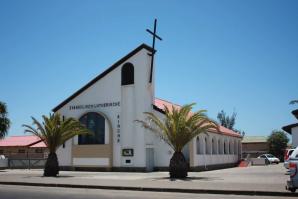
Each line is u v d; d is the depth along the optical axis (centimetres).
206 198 1609
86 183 2294
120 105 3800
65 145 4028
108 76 3894
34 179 2655
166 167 3712
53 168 3081
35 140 5784
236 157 5388
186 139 2748
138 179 2606
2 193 1844
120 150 3744
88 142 3897
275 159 5709
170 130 2764
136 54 3769
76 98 4034
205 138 4097
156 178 2703
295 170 1557
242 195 1731
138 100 3719
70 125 3194
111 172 3628
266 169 4012
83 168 3884
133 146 3691
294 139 3684
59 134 3128
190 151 3681
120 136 3762
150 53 3809
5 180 2566
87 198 1623
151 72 3788
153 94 3825
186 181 2384
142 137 3659
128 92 3775
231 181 2359
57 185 2281
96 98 3928
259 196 1680
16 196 1705
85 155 3884
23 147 5628
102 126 3841
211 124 2920
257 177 2728
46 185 2317
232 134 5178
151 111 3759
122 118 3778
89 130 3588
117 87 3838
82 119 3947
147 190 2005
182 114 2764
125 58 3806
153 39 3741
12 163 4562
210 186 2000
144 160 3634
